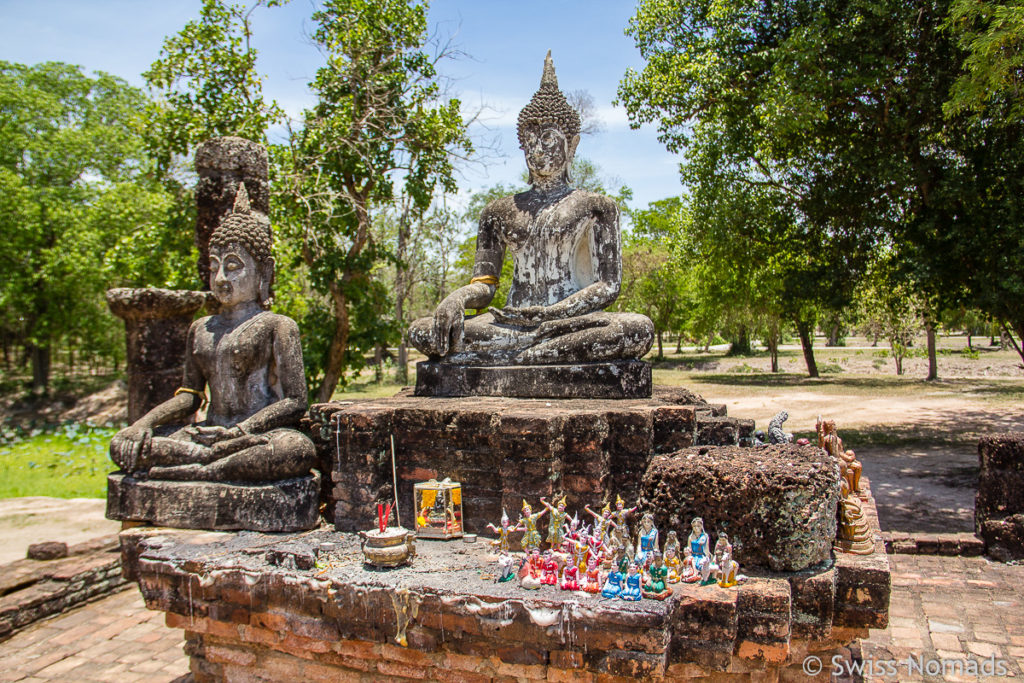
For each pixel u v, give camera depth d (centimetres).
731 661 380
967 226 1146
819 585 383
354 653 436
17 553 834
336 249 1578
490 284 682
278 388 566
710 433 499
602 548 394
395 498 485
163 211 1412
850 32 1121
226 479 516
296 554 441
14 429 2122
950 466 1286
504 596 381
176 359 755
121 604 741
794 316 2850
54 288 2620
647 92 1409
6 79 2747
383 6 1518
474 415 481
